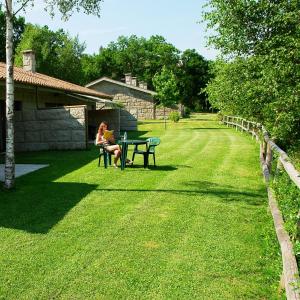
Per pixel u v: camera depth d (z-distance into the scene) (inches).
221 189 316.5
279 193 224.7
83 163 455.2
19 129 609.9
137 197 292.4
